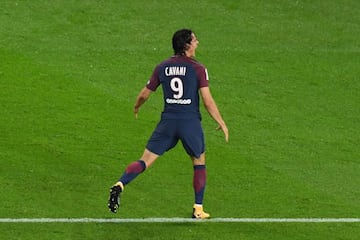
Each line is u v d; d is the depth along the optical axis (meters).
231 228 44.31
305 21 77.69
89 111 60.41
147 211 46.28
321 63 70.75
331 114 62.12
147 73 67.56
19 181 49.50
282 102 63.69
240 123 59.91
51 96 62.47
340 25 77.50
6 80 64.62
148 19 76.50
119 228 43.94
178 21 76.50
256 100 63.81
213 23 76.50
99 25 74.94
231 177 51.38
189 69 43.75
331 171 53.00
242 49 72.56
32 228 43.56
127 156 53.84
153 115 60.28
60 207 46.38
